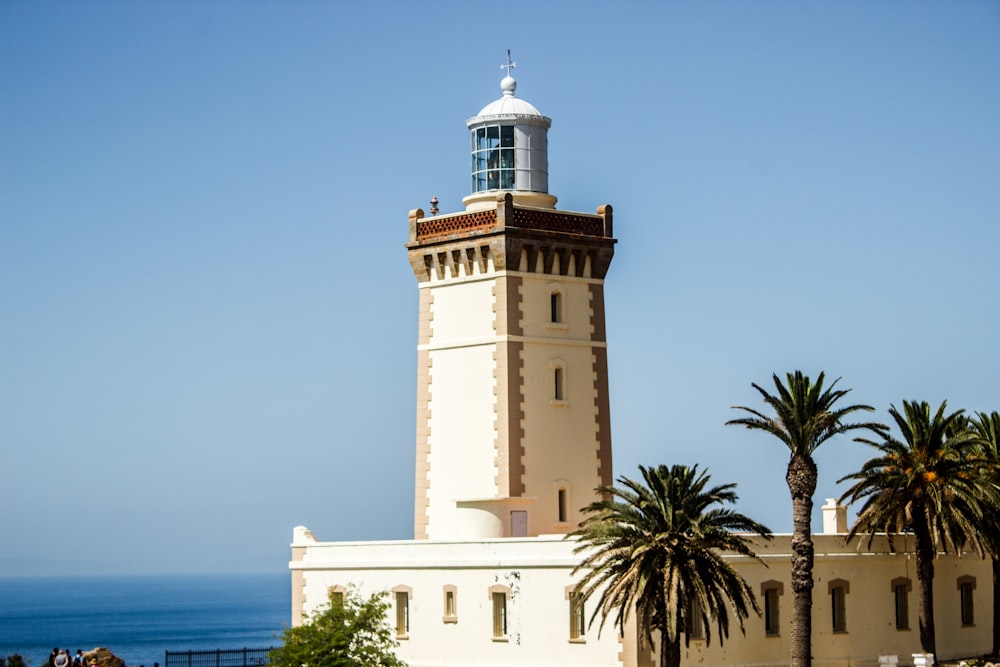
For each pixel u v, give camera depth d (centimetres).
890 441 8150
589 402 8388
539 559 7400
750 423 7319
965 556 9000
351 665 7125
